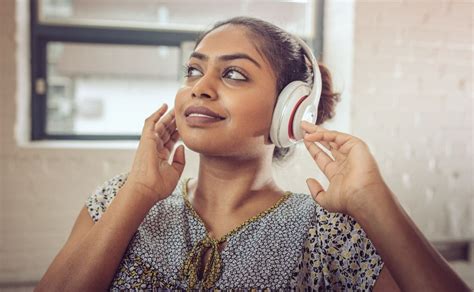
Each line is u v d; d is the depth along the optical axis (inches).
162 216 33.3
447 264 28.9
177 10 89.2
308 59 35.7
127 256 31.9
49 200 81.6
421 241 28.6
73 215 82.4
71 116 88.4
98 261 30.2
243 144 31.0
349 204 29.6
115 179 36.9
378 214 28.7
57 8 86.1
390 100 86.0
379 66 85.0
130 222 31.2
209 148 30.4
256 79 31.0
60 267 30.9
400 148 87.2
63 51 86.7
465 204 90.6
